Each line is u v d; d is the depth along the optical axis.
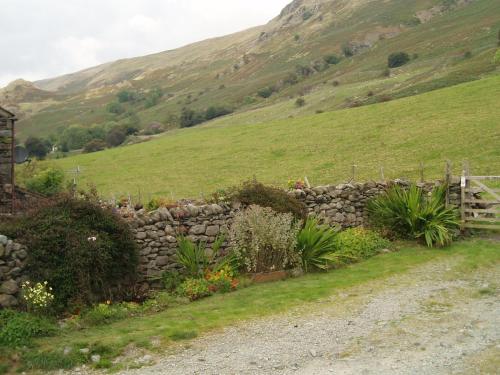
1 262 9.98
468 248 14.93
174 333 9.22
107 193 39.00
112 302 11.01
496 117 39.38
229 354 8.41
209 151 50.84
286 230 13.41
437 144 36.78
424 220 15.94
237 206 14.24
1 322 9.18
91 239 10.58
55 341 8.89
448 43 125.38
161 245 12.70
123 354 8.48
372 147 40.69
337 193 16.97
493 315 9.56
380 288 11.79
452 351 8.08
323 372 7.59
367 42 188.62
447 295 10.99
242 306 10.88
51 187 36.72
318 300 11.12
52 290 10.20
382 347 8.43
